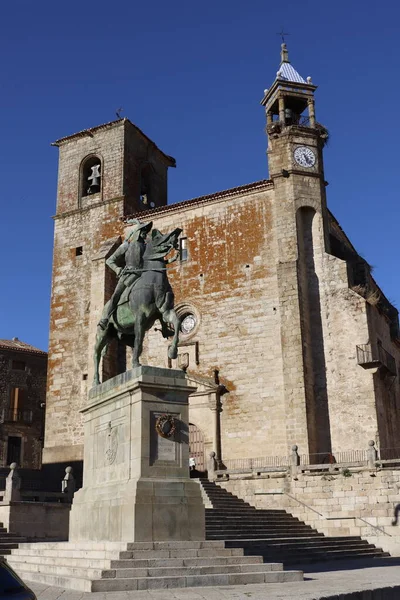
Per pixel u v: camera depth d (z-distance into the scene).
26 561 17.44
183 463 15.35
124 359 39.78
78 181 45.00
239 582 13.69
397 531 26.30
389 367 37.62
